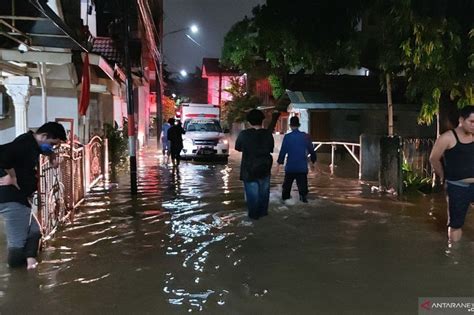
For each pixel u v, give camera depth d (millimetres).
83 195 9711
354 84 24328
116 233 7027
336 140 23266
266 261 5723
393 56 9898
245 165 7855
